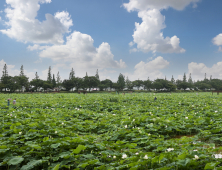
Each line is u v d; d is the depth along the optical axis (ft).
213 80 454.81
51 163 19.43
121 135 30.83
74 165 19.38
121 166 17.31
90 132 35.37
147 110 58.23
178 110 57.77
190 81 513.45
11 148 21.39
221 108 59.36
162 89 392.88
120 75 393.50
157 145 24.14
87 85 338.34
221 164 18.03
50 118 45.06
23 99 97.09
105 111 59.21
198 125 36.37
